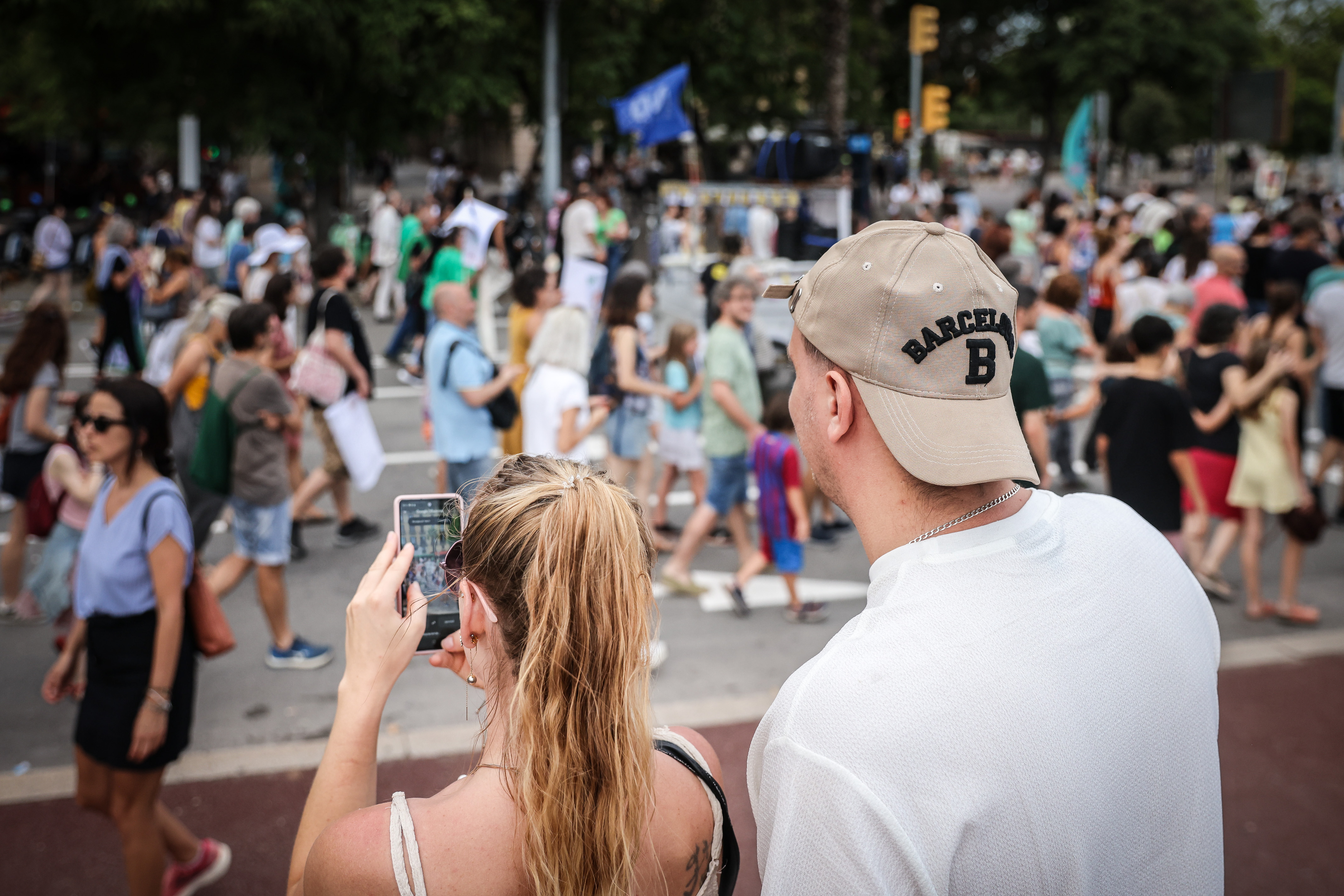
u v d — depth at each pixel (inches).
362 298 725.3
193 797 174.7
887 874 42.6
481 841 52.9
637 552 57.6
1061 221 621.6
